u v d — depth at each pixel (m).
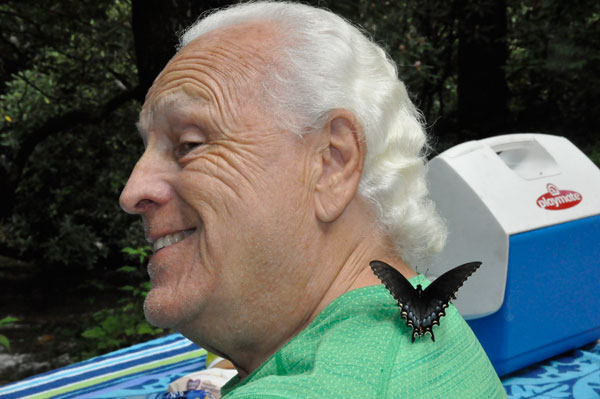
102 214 9.75
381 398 0.81
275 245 1.01
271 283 1.02
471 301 1.98
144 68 4.90
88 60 8.88
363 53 1.11
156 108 1.07
